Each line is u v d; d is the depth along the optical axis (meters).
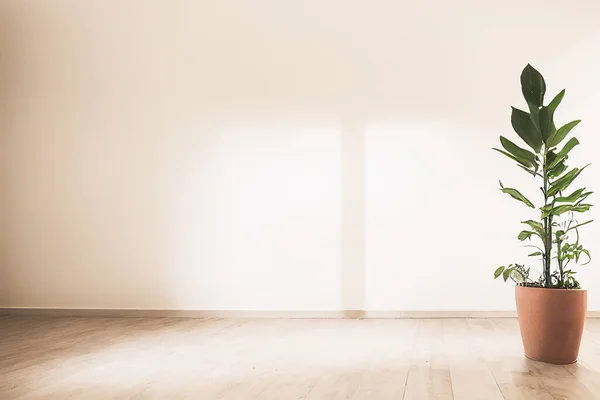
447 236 4.17
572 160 4.08
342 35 4.34
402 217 4.21
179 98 4.46
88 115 4.53
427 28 4.27
